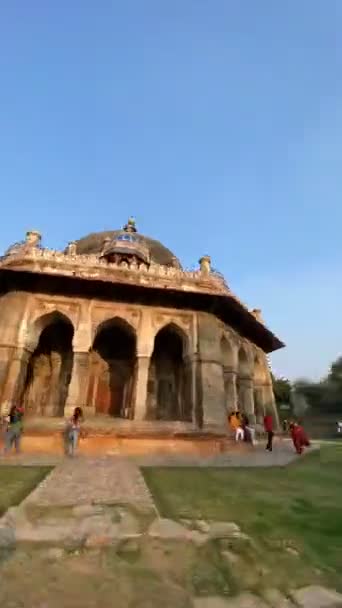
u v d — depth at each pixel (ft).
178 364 76.84
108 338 75.41
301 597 11.82
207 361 63.46
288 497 26.00
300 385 200.95
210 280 72.54
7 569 13.39
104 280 61.57
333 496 26.61
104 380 72.69
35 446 47.03
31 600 11.37
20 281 61.52
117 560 14.42
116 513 20.20
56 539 16.28
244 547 15.99
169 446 50.85
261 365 90.63
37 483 28.04
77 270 66.03
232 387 70.90
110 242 91.66
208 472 36.35
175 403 73.56
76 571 13.39
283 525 19.29
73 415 49.44
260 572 13.65
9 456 41.34
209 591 12.15
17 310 60.39
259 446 59.16
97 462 39.37
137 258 88.53
